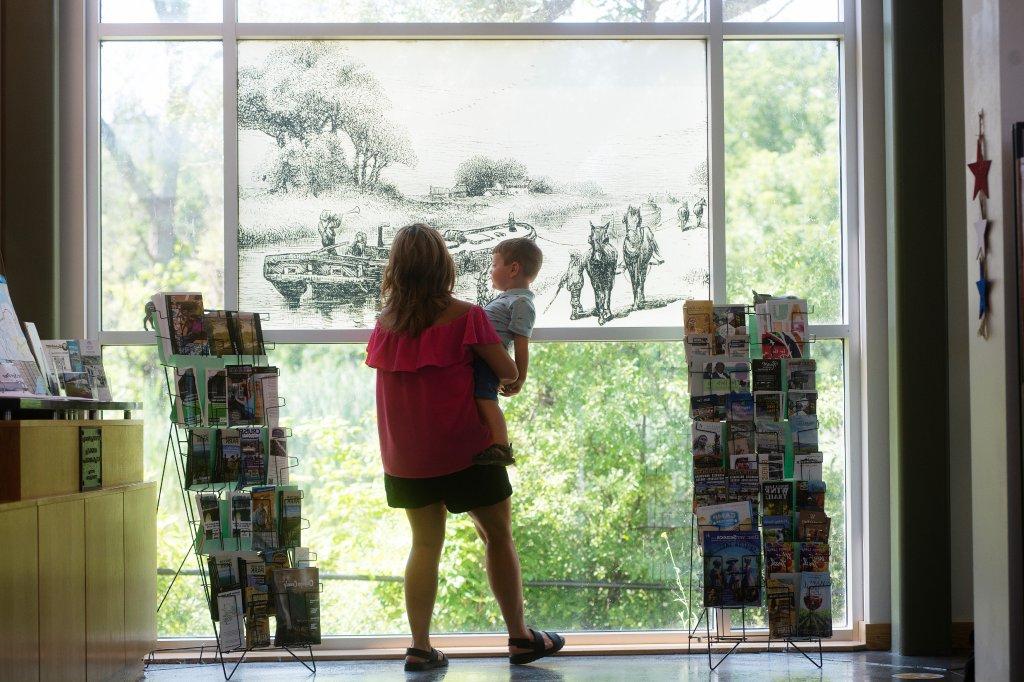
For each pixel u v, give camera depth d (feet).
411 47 14.26
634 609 14.24
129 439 12.16
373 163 14.24
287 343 14.06
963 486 14.06
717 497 12.78
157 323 12.18
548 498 14.23
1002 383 10.19
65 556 9.83
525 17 14.28
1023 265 9.86
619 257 14.29
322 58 14.25
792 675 12.44
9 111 13.42
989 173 10.45
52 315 13.44
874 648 14.01
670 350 14.29
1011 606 10.03
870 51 14.25
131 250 14.06
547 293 14.24
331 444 14.12
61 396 11.15
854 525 14.26
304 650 13.73
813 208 14.35
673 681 12.12
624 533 14.26
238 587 12.28
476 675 12.54
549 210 14.28
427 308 12.35
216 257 14.11
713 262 14.23
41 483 9.71
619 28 14.25
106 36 14.05
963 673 12.48
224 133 14.08
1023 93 10.16
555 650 13.20
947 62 14.06
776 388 12.89
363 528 14.10
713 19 14.29
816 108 14.39
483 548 14.20
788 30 14.35
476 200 14.26
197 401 12.12
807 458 12.85
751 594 12.64
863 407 14.23
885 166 14.20
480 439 12.41
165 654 13.62
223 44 14.08
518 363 13.06
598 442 14.26
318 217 14.17
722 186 14.29
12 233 13.37
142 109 14.14
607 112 14.33
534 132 14.30
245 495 12.47
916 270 13.69
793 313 13.08
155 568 12.70
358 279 14.16
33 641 9.08
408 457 12.39
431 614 12.96
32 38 13.50
